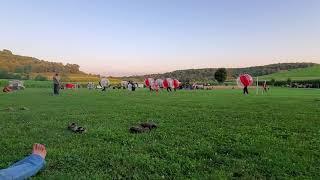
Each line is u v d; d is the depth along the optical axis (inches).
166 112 895.7
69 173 343.6
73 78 7844.5
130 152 432.5
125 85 3983.8
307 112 900.6
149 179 331.6
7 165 370.0
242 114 845.2
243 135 544.7
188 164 379.6
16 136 541.3
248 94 2250.2
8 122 704.4
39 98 1624.0
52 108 1036.5
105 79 3078.2
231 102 1316.4
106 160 391.9
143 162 381.7
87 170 357.4
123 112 898.7
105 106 1111.0
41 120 730.8
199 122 695.1
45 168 357.1
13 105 1162.6
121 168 363.6
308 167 370.6
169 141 495.2
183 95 2030.0
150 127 602.5
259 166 373.7
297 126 643.5
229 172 352.8
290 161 391.9
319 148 457.1
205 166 374.9
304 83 5644.7
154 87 3090.6
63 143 485.7
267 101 1387.8
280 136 544.4
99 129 591.5
